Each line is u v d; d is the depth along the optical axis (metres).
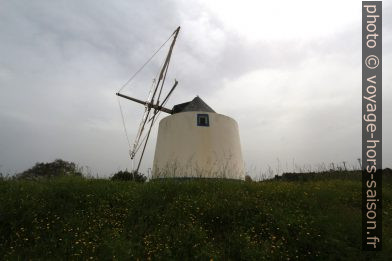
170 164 11.51
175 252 5.76
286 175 13.94
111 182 9.36
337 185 10.91
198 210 7.24
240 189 8.81
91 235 6.26
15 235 6.20
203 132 11.85
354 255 5.67
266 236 6.45
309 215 7.12
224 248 5.96
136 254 5.64
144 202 7.83
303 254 5.91
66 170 11.28
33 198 7.42
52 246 5.91
